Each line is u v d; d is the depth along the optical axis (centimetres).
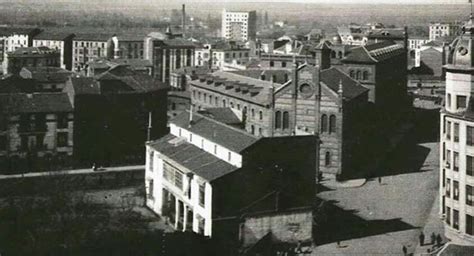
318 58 12800
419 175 10688
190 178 8050
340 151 10712
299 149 7744
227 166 7731
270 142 7631
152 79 13462
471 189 7419
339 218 8575
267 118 11719
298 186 7750
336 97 10694
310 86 10956
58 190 9900
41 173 10881
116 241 7144
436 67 17325
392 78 14188
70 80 12225
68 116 11781
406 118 14650
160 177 9238
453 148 7681
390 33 16675
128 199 9950
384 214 8712
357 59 13275
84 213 8781
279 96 11362
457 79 7669
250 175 7562
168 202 8988
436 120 14475
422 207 8994
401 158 11862
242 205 7544
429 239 7638
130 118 12525
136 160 12344
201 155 8525
